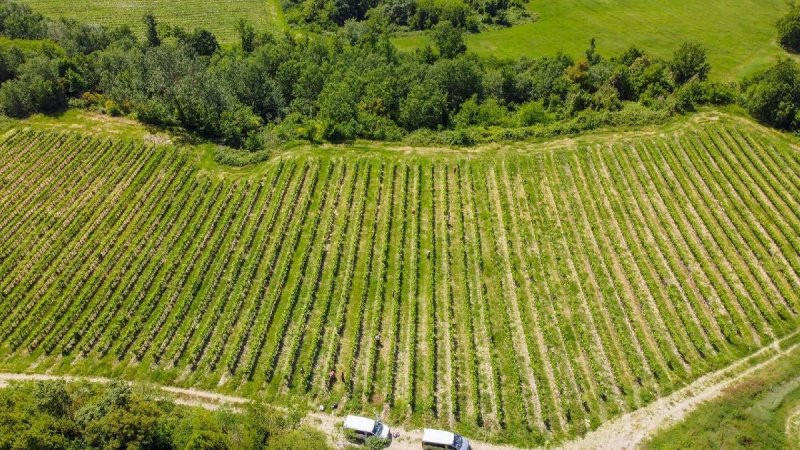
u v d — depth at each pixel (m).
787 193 77.31
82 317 64.06
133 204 77.81
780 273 67.62
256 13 162.38
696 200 76.81
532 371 58.81
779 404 54.50
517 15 155.75
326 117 91.06
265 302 66.12
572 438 52.88
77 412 46.25
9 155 84.75
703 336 61.31
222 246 72.81
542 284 67.81
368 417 54.28
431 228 74.50
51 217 75.88
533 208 77.62
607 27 149.12
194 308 65.25
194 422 47.34
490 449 52.31
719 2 157.38
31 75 93.38
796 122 87.06
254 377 58.31
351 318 64.44
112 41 125.88
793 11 133.25
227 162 85.38
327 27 156.00
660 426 53.38
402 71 106.12
